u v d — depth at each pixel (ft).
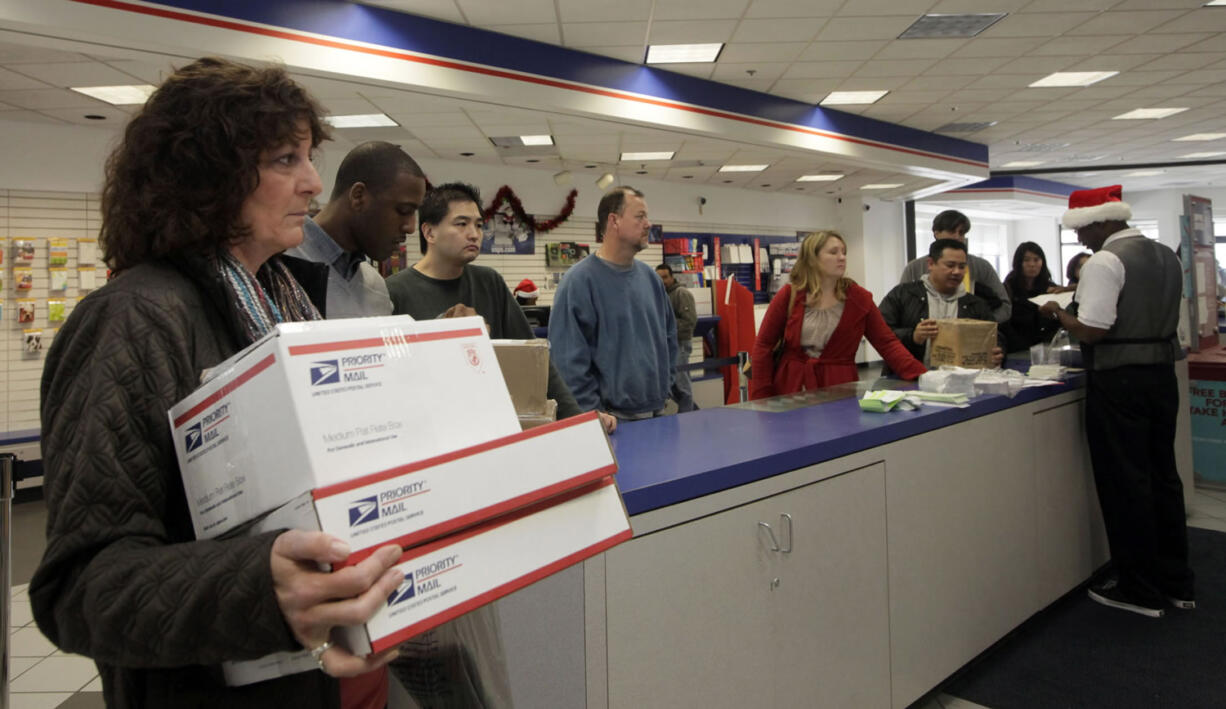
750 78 20.81
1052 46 18.85
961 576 6.92
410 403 1.97
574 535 2.20
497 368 2.29
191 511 1.99
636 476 4.36
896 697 6.10
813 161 27.14
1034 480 8.19
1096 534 9.53
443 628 2.65
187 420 1.96
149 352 1.94
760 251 35.94
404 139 22.29
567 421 2.27
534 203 28.40
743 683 4.77
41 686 7.96
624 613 4.09
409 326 2.08
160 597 1.63
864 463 5.79
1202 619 8.40
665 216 32.76
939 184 34.47
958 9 16.22
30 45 12.66
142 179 2.15
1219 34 18.31
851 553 5.65
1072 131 29.96
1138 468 8.50
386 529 1.74
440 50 15.70
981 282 11.54
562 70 17.67
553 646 3.81
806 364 9.37
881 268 41.93
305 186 2.40
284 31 13.74
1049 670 7.33
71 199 19.31
